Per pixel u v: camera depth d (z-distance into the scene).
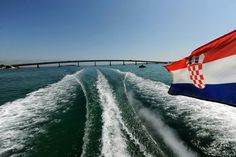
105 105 11.27
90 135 7.12
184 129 7.42
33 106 11.70
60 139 7.08
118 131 7.39
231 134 6.80
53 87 18.95
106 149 6.04
